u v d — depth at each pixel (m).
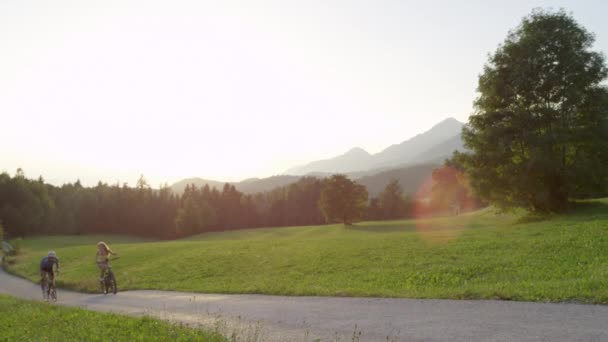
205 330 10.72
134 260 40.97
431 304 12.50
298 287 19.36
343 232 80.38
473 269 20.17
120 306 18.03
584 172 39.59
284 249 38.09
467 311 10.95
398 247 31.50
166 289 23.97
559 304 10.69
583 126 41.56
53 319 14.25
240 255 36.44
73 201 147.50
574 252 21.05
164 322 11.98
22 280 39.28
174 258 38.72
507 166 43.16
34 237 125.12
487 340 8.05
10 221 119.25
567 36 41.69
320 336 9.52
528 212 48.62
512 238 29.08
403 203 150.62
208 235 123.75
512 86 43.28
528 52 42.19
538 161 40.03
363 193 98.06
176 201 159.75
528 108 43.53
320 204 99.81
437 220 90.69
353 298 15.25
